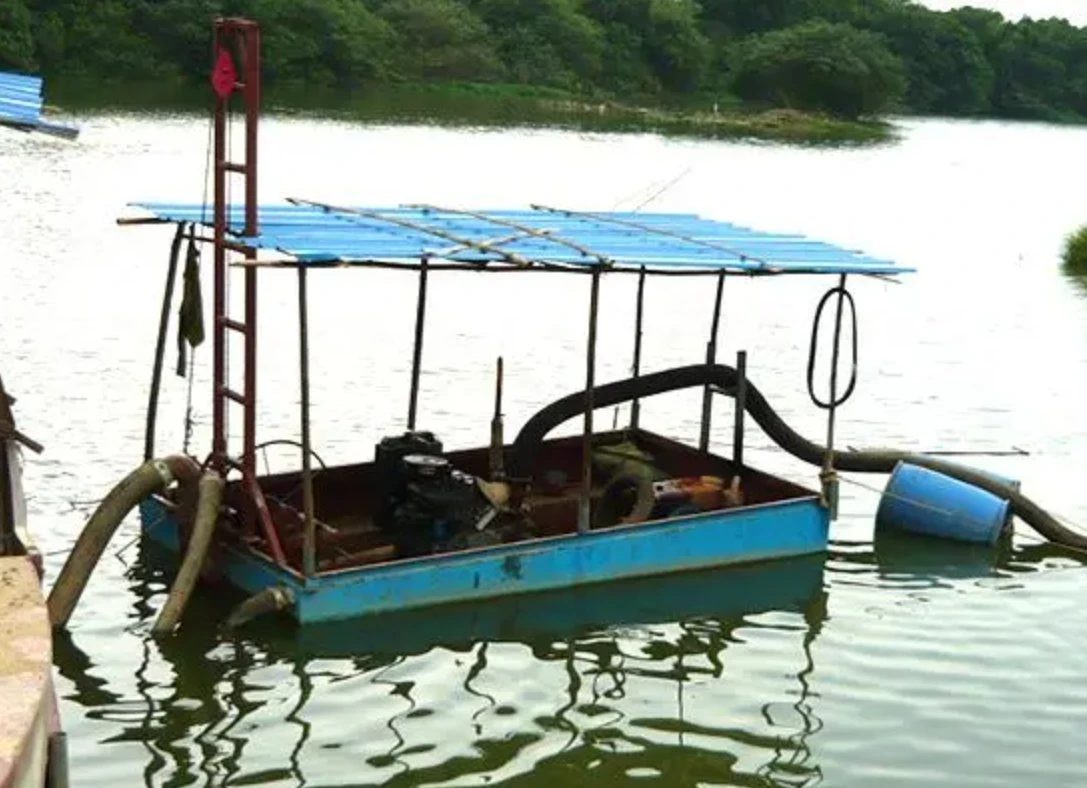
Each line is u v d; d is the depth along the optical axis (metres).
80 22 79.44
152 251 30.62
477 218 15.55
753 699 12.07
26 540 9.53
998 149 92.56
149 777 10.25
